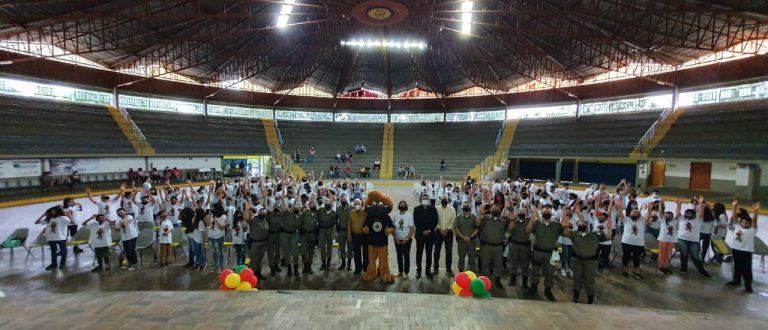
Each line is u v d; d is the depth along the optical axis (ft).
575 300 22.88
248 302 18.38
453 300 19.25
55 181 69.62
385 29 79.82
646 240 29.35
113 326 15.29
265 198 35.73
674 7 53.57
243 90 113.80
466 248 26.96
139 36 67.72
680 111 84.89
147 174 83.97
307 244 27.58
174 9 61.05
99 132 82.64
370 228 25.93
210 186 41.42
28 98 76.28
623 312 17.95
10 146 64.18
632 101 95.35
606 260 28.48
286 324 15.83
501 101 115.96
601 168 98.27
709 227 28.99
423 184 53.83
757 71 72.79
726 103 78.54
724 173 77.66
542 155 99.19
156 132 93.71
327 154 116.26
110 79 89.92
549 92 109.19
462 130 122.31
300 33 80.18
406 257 26.58
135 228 29.63
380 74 108.58
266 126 117.29
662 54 75.36
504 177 100.22
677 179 86.94
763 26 57.67
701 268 26.73
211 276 26.68
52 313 16.65
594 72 92.48
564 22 67.82
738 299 22.75
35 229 41.09
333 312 17.26
